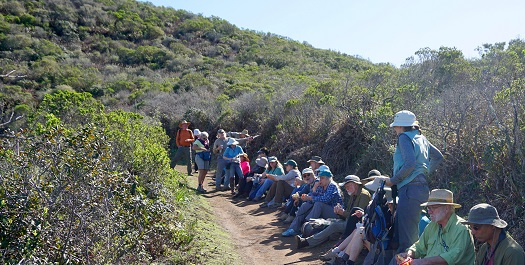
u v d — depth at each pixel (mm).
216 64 38031
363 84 15180
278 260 7465
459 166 7578
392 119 10492
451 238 4930
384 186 6008
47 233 5281
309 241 7809
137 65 38656
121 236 5766
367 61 39406
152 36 44906
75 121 11461
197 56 40656
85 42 41094
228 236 8875
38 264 5027
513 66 11023
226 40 44594
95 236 5594
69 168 5418
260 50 41594
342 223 7836
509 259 4324
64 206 5434
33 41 35375
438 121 8391
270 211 11062
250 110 21078
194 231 8172
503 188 6594
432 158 5918
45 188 5418
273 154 16375
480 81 10500
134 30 44531
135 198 6000
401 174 5418
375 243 5910
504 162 6664
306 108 15727
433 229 5145
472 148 7484
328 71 32938
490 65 13133
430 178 7840
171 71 37219
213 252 7469
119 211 5848
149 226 6320
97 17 44750
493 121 7426
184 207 9734
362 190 7574
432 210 5012
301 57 39531
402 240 5570
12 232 5039
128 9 48406
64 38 40125
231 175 13430
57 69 30625
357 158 11711
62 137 5758
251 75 33219
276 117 18359
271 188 11633
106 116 11297
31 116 10969
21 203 5180
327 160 12438
